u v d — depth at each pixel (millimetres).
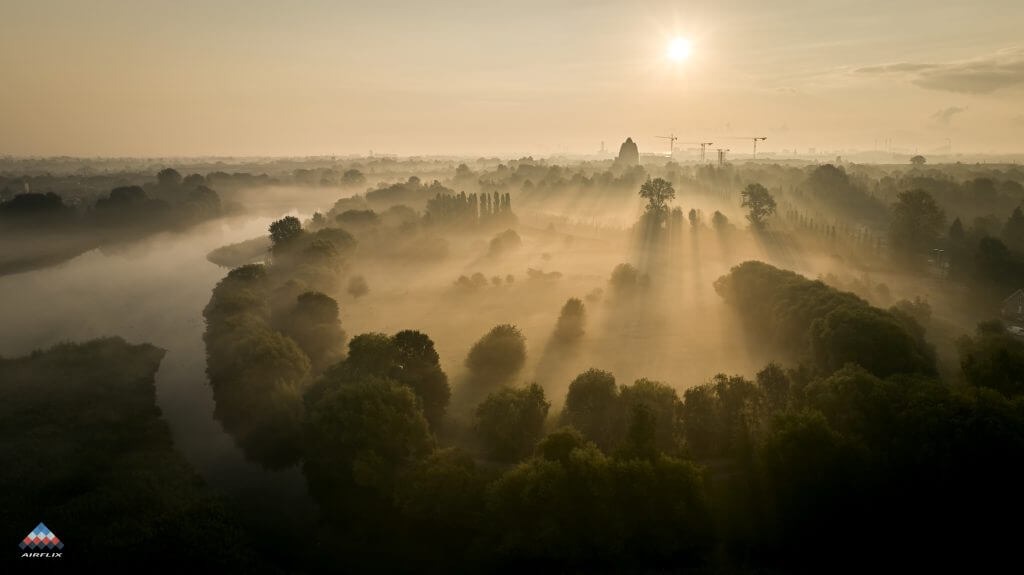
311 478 76750
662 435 73625
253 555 62625
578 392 80062
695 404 77438
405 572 60594
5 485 70688
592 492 59688
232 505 71062
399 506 65812
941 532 60938
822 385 74875
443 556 62344
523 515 60469
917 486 62594
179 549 60500
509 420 76250
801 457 62875
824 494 61750
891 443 64875
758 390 79688
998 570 56781
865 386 70750
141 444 84312
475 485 64125
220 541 63000
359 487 72250
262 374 93500
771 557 60250
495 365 102312
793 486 62875
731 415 77188
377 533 66438
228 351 104812
